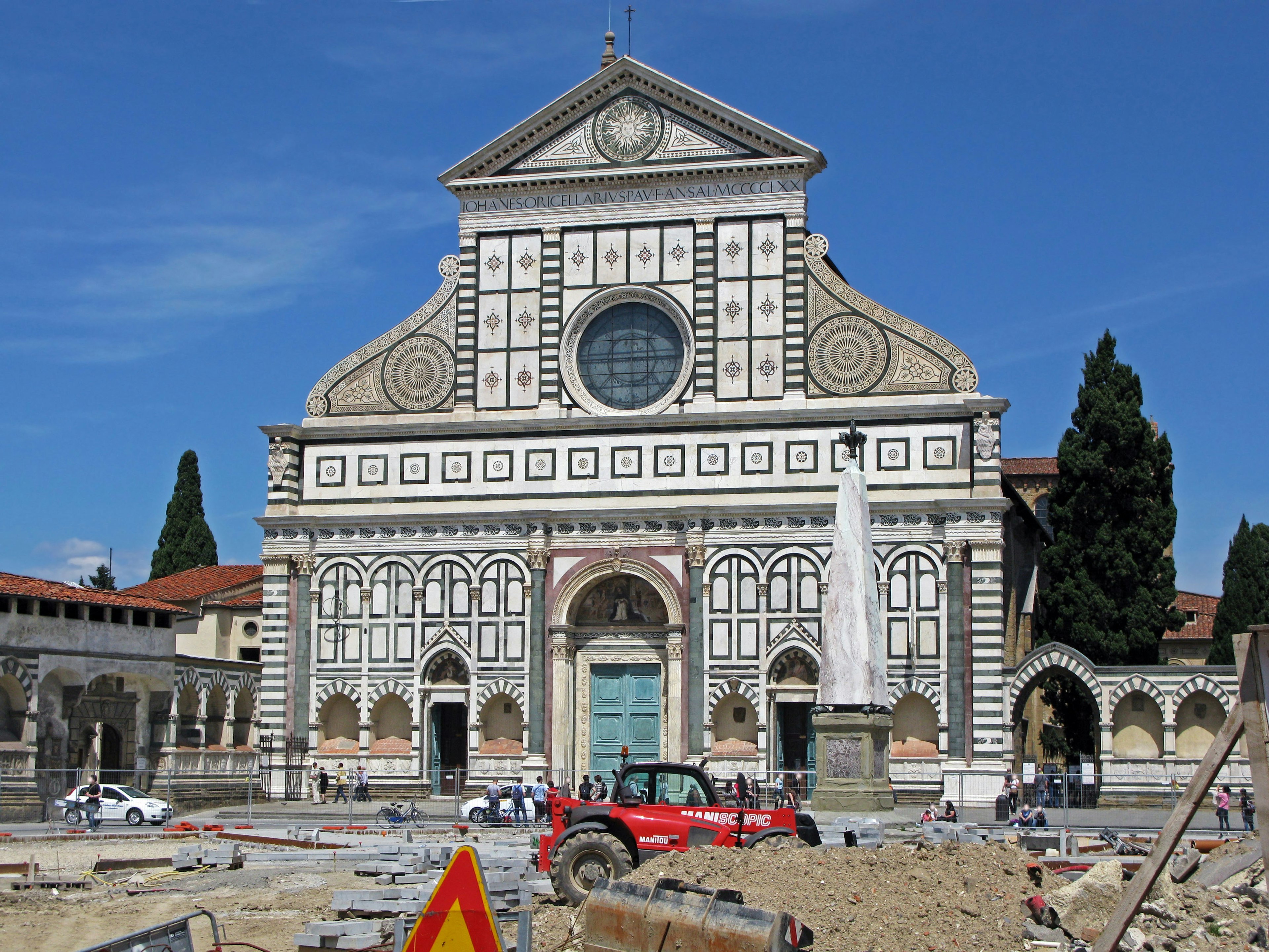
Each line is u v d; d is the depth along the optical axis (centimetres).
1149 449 7306
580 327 7025
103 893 3494
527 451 6969
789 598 6631
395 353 7175
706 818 3272
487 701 6875
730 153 6931
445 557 6975
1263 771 1862
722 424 6775
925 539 6512
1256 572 8606
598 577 6831
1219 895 2581
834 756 4453
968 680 6397
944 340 6638
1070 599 7281
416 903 2970
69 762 6322
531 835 5053
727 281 6894
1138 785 6216
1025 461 10531
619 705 6856
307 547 7081
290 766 6925
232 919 3086
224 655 8562
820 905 2581
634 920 2350
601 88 7075
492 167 7181
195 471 11031
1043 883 2752
